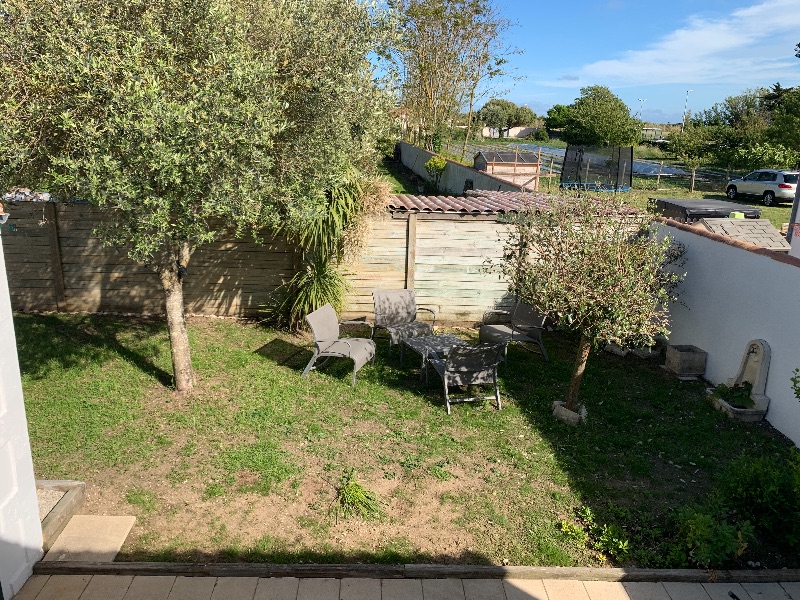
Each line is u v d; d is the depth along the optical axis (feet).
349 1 23.73
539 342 29.14
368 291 33.50
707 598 14.34
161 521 16.22
